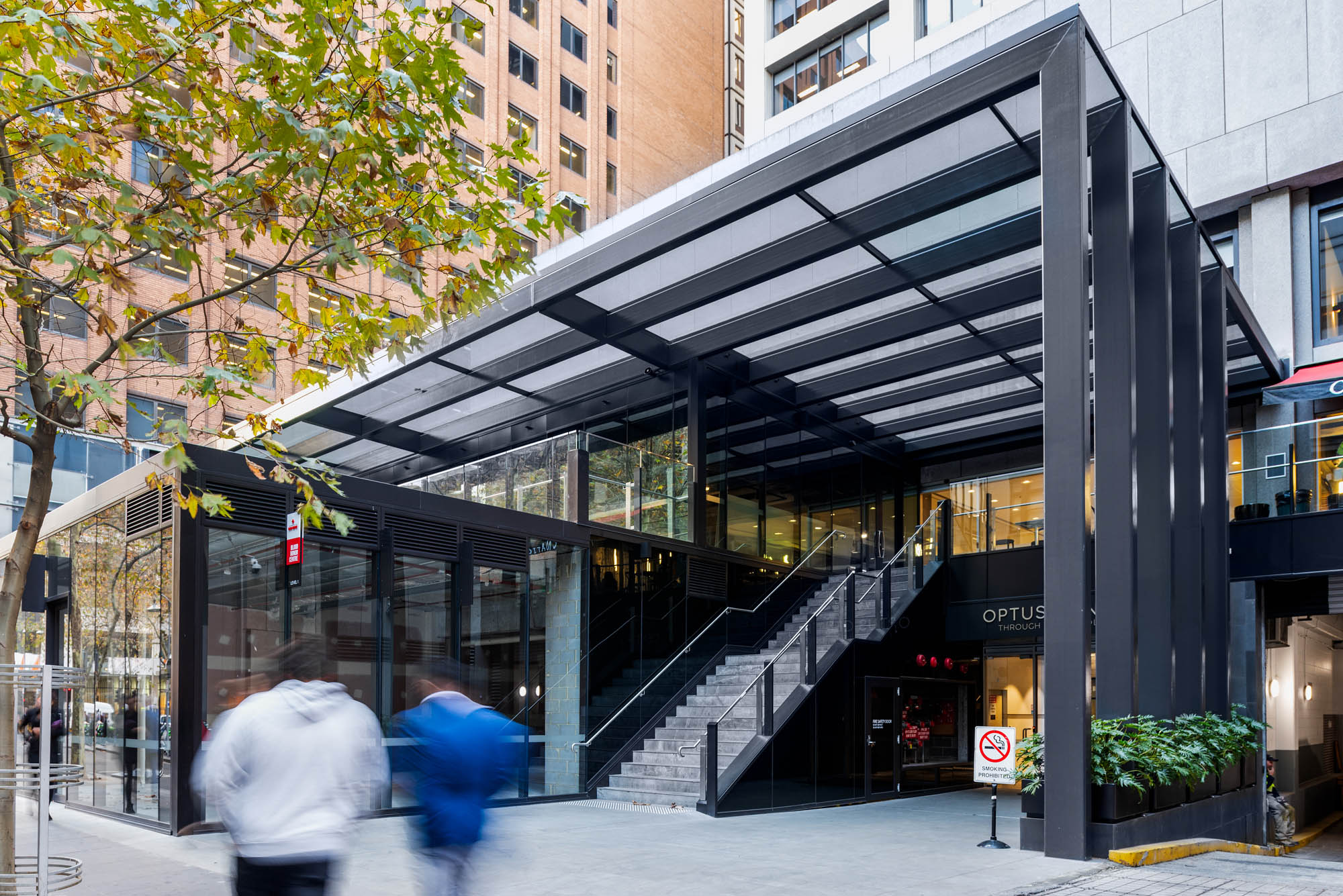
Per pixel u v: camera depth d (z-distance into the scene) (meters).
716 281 14.83
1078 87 9.91
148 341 7.33
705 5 63.38
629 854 9.26
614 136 54.59
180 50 6.66
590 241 16.83
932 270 14.20
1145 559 12.34
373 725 4.30
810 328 17.52
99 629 13.02
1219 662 15.35
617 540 15.84
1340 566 15.18
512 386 19.91
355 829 4.27
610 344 16.98
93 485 30.92
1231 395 19.06
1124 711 10.48
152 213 7.13
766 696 13.73
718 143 63.09
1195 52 20.16
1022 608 18.67
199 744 10.53
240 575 11.15
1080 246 9.65
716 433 18.91
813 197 12.78
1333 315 18.27
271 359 7.95
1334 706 23.80
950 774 18.38
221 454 11.09
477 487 17.05
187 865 8.59
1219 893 7.55
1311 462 15.94
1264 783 16.69
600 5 54.03
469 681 5.84
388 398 20.02
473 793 5.32
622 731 15.24
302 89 7.01
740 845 10.04
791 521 20.67
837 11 30.23
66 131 6.79
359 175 7.46
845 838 10.77
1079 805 9.14
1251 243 19.23
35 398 6.59
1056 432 9.58
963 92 10.74
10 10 6.23
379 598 12.52
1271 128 18.92
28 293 6.89
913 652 17.66
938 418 21.64
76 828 11.25
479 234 7.62
